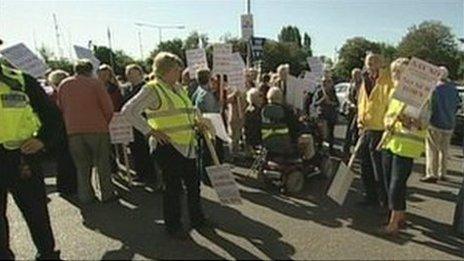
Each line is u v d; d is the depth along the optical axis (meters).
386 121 6.83
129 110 6.14
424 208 8.11
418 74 6.41
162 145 6.38
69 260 5.96
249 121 10.05
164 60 6.34
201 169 8.54
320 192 9.01
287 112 9.14
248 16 16.08
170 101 6.32
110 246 6.39
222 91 11.18
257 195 8.77
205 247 6.30
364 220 7.42
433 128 10.01
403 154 6.59
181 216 6.95
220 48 11.09
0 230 5.54
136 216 7.59
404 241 6.61
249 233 6.79
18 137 5.28
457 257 6.10
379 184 7.66
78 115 8.08
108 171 8.36
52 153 5.48
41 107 5.38
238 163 11.31
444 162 10.16
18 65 8.41
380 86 7.55
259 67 14.70
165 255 6.07
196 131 6.75
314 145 9.84
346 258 6.01
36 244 5.54
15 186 5.37
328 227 7.09
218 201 8.30
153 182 9.57
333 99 12.66
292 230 6.94
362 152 7.99
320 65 12.84
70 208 8.05
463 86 16.22
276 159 8.97
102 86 8.20
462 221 6.82
